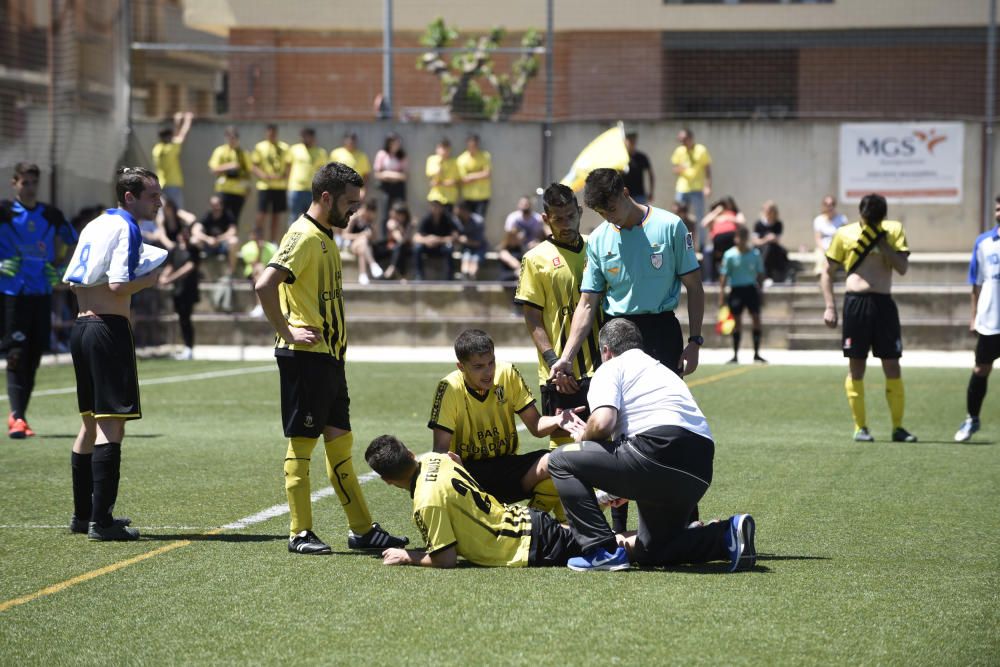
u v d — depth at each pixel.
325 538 23.14
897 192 77.56
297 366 21.48
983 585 18.98
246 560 21.14
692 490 19.92
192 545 22.44
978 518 24.67
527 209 73.50
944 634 16.30
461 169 77.12
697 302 22.66
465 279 74.69
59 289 65.00
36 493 28.00
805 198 78.75
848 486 28.69
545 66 79.94
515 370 22.73
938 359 65.81
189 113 79.62
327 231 21.95
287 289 21.61
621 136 42.91
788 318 71.50
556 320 23.58
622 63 82.25
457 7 91.69
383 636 16.36
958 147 76.81
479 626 16.78
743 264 63.47
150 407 45.81
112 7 74.88
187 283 66.69
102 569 20.47
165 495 27.73
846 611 17.42
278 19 88.56
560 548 20.59
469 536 20.55
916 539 22.66
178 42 83.88
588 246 22.84
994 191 75.50
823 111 79.50
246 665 15.23
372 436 38.19
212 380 55.69
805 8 79.50
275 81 83.00
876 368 61.41
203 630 16.75
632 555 20.59
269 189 77.19
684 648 15.70
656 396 20.22
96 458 22.80
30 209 37.22
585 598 18.25
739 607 17.64
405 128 80.56
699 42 81.12
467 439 22.31
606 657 15.35
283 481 29.62
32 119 67.62
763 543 22.36
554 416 23.19
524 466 22.39
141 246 23.33
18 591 19.00
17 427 37.22
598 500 21.62
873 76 78.88
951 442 36.62
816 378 56.19
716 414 43.72
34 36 67.62
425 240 74.38
